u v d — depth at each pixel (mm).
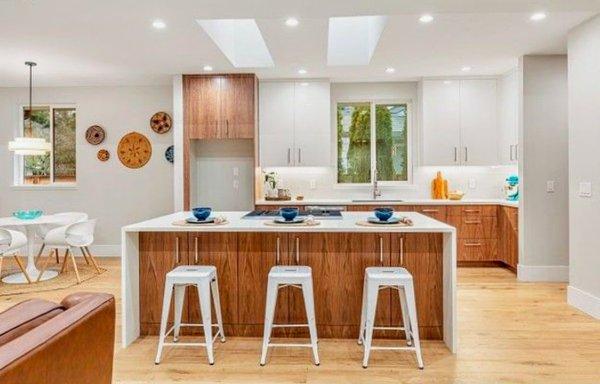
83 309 1213
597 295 3246
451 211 5090
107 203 5867
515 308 3504
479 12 3031
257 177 5320
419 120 5578
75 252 5824
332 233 2857
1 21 3295
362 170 5902
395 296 2834
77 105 5836
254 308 2906
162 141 5805
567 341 2805
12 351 919
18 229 5691
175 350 2709
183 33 3619
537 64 4375
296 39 3822
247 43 4801
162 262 2943
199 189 5691
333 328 2883
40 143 4492
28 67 4777
